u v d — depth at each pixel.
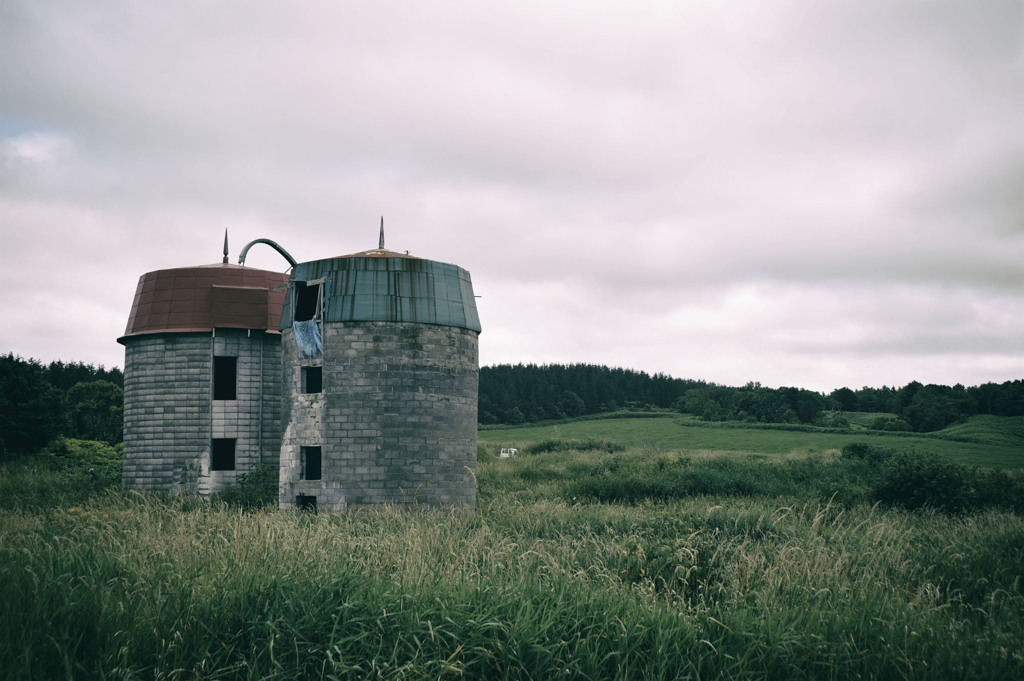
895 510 22.81
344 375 23.20
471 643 7.15
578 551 12.13
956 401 108.56
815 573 10.12
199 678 6.64
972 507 23.75
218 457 29.02
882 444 74.62
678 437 88.19
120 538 12.16
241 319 27.28
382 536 13.22
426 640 7.14
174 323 27.19
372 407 23.03
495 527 16.56
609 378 156.62
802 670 7.27
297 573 8.54
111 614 7.24
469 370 25.11
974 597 11.20
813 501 24.58
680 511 18.38
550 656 7.02
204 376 27.02
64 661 6.41
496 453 63.19
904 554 12.96
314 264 24.41
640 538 12.69
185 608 7.57
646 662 7.27
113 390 70.12
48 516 17.73
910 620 8.34
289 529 11.99
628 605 8.20
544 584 8.96
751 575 10.28
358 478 22.77
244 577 8.23
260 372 27.56
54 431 52.47
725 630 7.73
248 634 7.36
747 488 30.72
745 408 115.62
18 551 9.79
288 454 23.80
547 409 128.88
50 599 7.49
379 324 23.34
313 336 23.66
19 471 37.19
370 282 23.69
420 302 23.97
